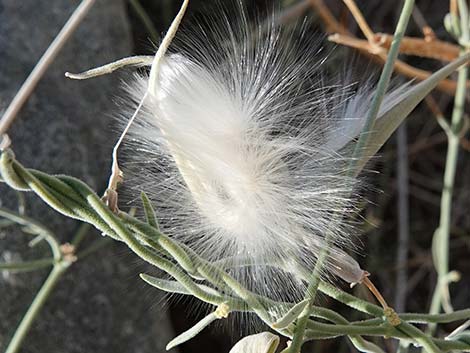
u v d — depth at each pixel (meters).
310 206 0.16
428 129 0.48
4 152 0.14
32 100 0.38
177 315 0.43
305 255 0.16
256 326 0.17
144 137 0.16
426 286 0.48
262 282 0.16
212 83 0.16
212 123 0.15
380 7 0.48
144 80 0.16
